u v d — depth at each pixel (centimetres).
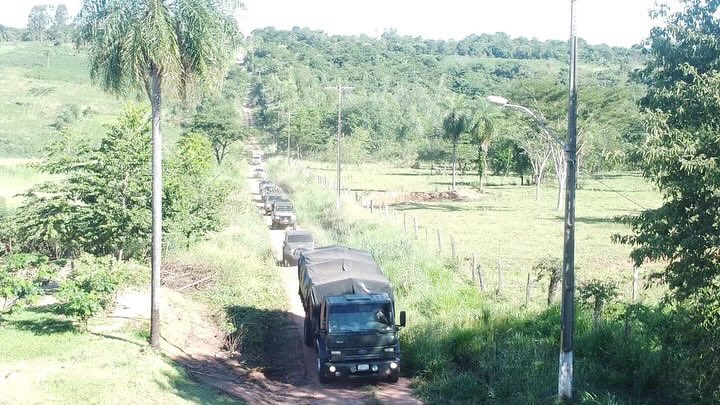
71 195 2281
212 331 2123
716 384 1239
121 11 1650
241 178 7431
